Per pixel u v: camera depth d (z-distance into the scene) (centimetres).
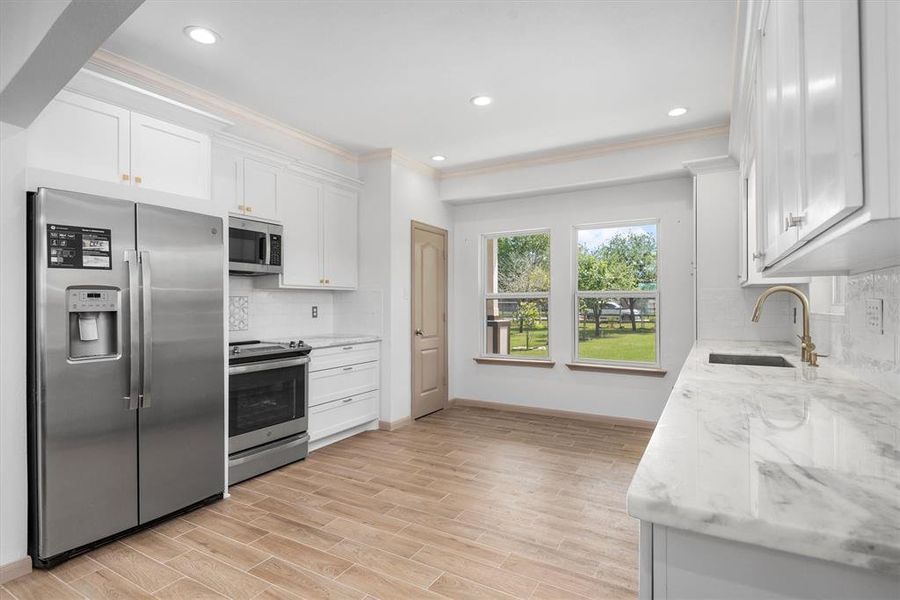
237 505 285
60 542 219
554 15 244
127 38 263
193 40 266
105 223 237
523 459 366
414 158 482
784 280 292
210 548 235
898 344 148
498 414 514
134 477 247
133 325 244
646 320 471
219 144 338
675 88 325
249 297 399
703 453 97
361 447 398
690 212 441
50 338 217
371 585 205
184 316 271
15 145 213
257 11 239
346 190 457
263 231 366
